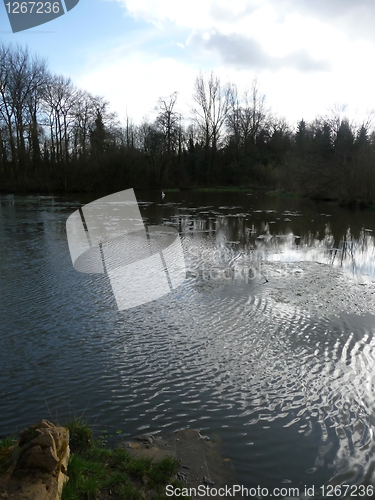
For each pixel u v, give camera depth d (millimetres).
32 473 2838
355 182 29453
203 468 3791
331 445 4211
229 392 5188
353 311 8156
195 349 6406
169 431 4379
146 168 48344
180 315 7840
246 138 60688
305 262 12383
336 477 3768
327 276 10758
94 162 43562
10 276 10281
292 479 3730
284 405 4914
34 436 3059
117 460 3721
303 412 4777
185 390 5223
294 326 7348
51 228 18219
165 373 5656
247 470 3811
